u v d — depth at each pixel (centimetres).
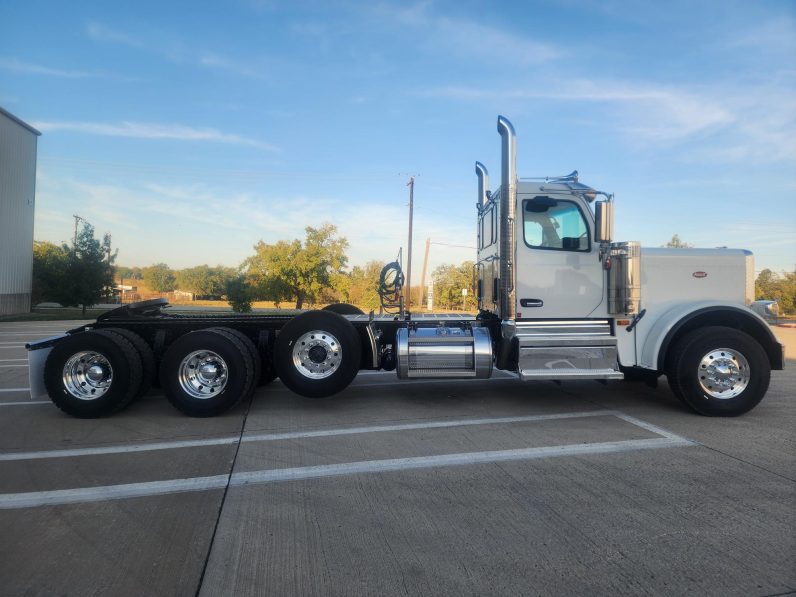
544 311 675
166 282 10288
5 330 2284
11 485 439
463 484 435
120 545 339
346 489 427
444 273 4556
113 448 537
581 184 685
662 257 675
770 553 322
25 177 3506
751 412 666
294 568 311
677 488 421
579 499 402
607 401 733
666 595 281
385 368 727
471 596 282
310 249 3447
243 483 441
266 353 731
